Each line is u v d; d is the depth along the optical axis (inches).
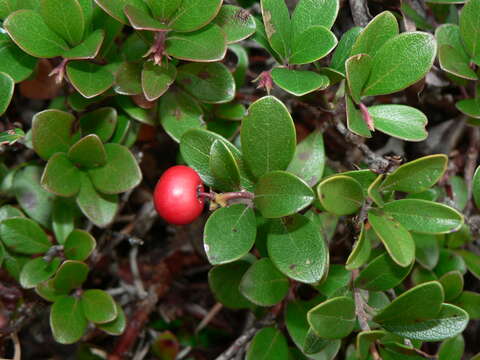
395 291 6.0
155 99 5.3
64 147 5.4
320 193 4.5
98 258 6.6
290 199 4.5
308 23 5.0
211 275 5.5
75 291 5.7
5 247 5.8
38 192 5.9
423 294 4.6
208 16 4.8
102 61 5.5
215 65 5.5
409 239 4.5
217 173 4.7
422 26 6.0
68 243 5.6
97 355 6.7
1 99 5.0
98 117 5.5
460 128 6.8
